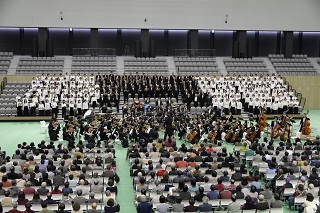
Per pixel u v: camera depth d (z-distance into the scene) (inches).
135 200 657.6
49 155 834.2
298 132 1118.4
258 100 1530.5
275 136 1169.4
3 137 1218.0
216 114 1315.2
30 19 1862.7
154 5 1914.4
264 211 562.3
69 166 769.6
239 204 561.3
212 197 613.0
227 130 1173.7
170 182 676.7
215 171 689.6
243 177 669.9
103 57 1865.2
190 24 1942.7
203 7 1940.2
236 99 1520.7
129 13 1907.0
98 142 916.6
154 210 616.4
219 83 1627.7
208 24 1950.1
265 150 864.9
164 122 1286.9
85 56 1861.5
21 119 1455.5
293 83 1843.0
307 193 613.9
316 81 1854.1
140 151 873.5
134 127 1121.4
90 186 644.7
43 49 1879.9
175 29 1943.9
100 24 1900.8
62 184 664.4
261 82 1667.1
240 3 1957.4
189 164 768.9
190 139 1122.7
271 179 745.0
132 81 1584.6
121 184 824.3
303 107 1765.5
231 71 1861.5
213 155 858.1
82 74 1699.1
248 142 973.8
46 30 1886.1
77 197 581.9
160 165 757.3
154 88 1562.5
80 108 1437.0
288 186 676.7
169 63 1876.2
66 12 1878.7
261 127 1228.5
